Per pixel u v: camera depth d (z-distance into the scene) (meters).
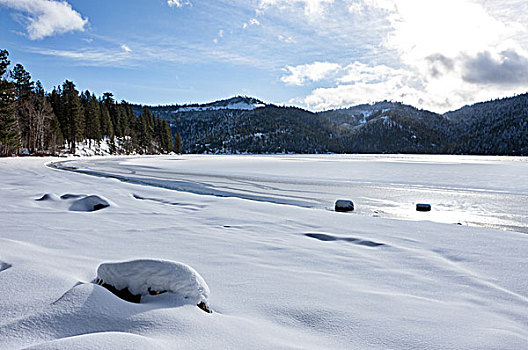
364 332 2.02
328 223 6.59
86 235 4.31
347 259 3.91
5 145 36.75
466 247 4.70
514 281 3.24
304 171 26.17
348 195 12.95
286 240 4.89
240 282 2.87
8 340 1.48
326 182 17.72
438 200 11.98
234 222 6.40
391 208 10.35
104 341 1.39
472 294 2.85
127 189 11.62
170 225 5.72
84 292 1.91
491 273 3.50
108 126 70.38
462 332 2.06
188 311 1.94
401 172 25.23
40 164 26.81
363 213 9.52
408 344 1.88
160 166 32.03
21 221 5.02
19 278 2.16
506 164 37.50
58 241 3.77
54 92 56.12
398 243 4.93
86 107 63.44
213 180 18.48
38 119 46.22
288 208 8.41
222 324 1.88
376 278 3.23
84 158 48.19
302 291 2.72
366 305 2.47
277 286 2.81
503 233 5.74
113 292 2.13
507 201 11.82
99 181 14.46
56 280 2.19
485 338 1.98
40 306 1.81
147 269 2.13
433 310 2.44
